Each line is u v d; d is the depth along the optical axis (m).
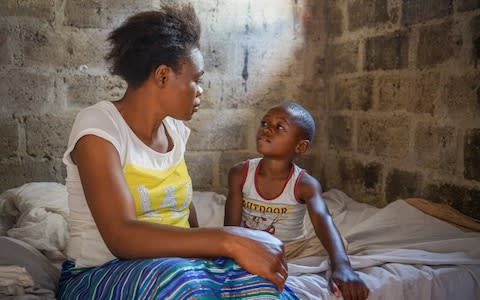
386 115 2.64
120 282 1.13
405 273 1.56
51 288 1.45
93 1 2.72
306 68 3.12
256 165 1.81
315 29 3.10
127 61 1.32
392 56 2.58
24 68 2.66
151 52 1.29
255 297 1.07
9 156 2.69
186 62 1.33
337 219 2.39
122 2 2.77
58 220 1.97
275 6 3.01
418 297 1.53
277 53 3.05
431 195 2.36
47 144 2.75
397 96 2.56
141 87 1.33
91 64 2.77
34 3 2.63
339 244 1.59
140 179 1.32
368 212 2.46
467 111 2.12
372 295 1.47
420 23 2.37
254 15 2.98
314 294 1.42
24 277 1.36
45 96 2.71
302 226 1.82
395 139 2.58
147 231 1.14
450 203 2.24
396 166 2.59
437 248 1.81
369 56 2.76
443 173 2.28
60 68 2.72
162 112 1.36
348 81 2.96
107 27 2.76
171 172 1.41
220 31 2.93
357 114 2.89
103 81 2.79
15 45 2.63
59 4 2.67
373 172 2.77
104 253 1.33
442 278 1.58
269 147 1.72
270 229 1.75
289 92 3.11
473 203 2.12
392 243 1.93
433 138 2.33
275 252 1.11
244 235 1.12
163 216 1.38
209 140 3.01
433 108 2.32
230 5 2.93
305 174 1.79
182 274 1.05
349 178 2.99
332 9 3.07
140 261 1.14
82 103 2.78
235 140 3.05
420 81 2.39
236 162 3.08
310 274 1.56
